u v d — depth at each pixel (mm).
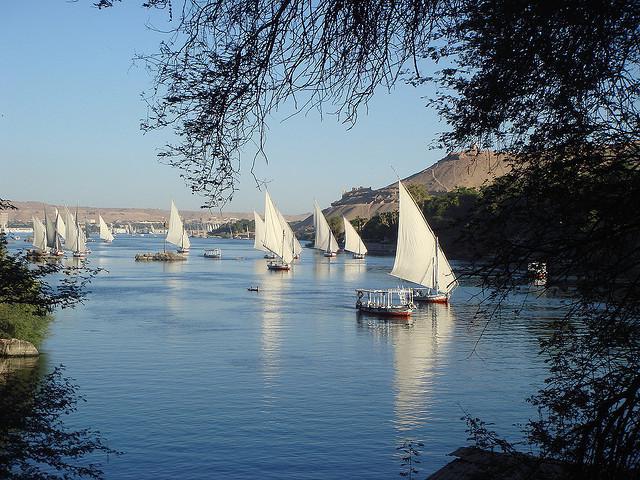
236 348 42188
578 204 6305
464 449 14438
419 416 26859
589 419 6676
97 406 27828
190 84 5996
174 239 173750
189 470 21016
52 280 45188
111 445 23016
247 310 62531
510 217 6617
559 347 7254
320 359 38875
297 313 60562
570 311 6996
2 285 11875
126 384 31828
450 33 6570
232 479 20391
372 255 169875
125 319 54750
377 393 30594
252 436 24328
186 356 39250
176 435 24266
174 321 54156
